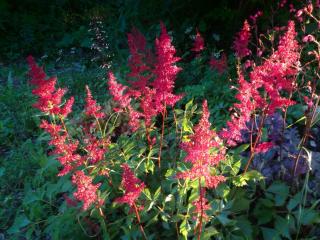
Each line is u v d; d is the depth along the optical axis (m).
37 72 0.76
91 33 2.26
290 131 1.01
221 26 1.83
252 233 0.85
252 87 0.75
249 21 1.71
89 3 2.82
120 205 0.87
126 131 1.13
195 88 1.36
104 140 0.94
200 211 0.71
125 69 1.73
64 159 0.77
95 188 0.73
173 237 0.86
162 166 0.97
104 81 1.71
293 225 0.83
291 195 0.88
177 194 0.90
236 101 1.28
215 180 0.68
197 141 0.61
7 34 2.51
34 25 2.56
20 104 1.62
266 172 0.90
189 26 1.85
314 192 0.88
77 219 0.93
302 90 1.23
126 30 2.06
